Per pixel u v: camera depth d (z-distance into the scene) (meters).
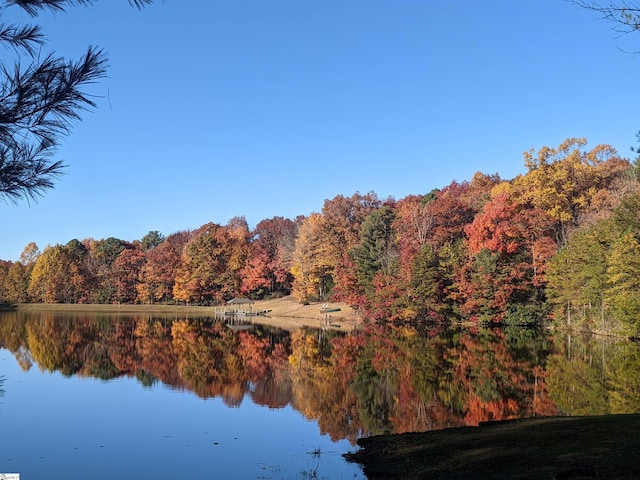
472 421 16.61
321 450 13.55
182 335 50.66
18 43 4.66
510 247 52.56
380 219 73.31
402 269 57.19
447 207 69.31
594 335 43.41
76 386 23.67
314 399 20.72
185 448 13.87
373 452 12.74
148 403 19.98
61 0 4.66
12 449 13.80
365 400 20.39
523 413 17.48
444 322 54.88
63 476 11.69
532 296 52.78
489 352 34.28
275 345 41.56
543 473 9.12
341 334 50.66
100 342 43.47
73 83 4.61
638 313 36.25
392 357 32.97
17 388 23.06
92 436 15.19
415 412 18.09
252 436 15.16
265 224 117.94
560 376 24.80
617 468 8.76
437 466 10.85
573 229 55.03
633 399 19.42
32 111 4.62
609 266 40.12
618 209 40.28
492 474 9.67
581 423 12.82
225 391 22.59
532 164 62.34
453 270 55.72
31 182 4.74
